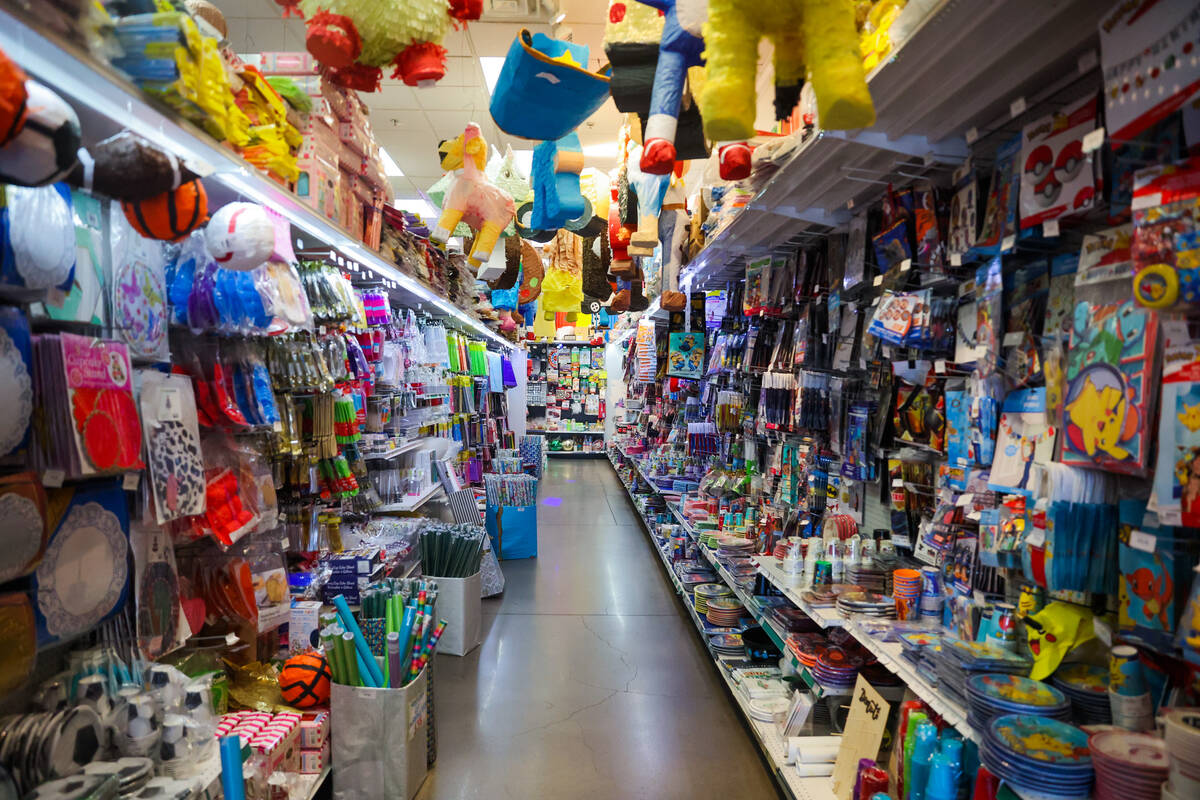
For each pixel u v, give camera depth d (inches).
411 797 112.9
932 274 90.2
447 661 178.2
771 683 136.9
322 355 125.0
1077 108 63.2
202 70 61.7
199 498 85.7
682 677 168.7
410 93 281.3
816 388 134.2
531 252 260.5
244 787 79.6
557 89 92.4
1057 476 64.2
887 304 93.0
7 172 45.9
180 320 91.8
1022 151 70.2
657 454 344.5
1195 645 50.1
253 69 84.9
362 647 110.7
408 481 218.7
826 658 114.0
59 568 67.2
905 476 105.6
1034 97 70.3
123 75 54.2
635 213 164.4
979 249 80.4
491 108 101.1
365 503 177.5
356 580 140.9
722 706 152.8
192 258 91.9
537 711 149.6
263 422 102.6
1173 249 49.6
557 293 271.0
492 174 220.5
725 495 219.0
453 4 80.8
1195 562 54.8
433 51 79.2
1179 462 51.9
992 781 65.1
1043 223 66.9
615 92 82.7
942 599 93.6
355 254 133.1
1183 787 47.5
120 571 75.4
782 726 120.0
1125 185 59.3
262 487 106.5
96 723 70.5
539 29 224.5
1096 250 63.2
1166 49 46.9
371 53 79.0
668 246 192.4
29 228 59.6
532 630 202.1
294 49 241.4
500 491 289.7
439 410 253.1
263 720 99.8
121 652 79.7
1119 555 61.5
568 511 401.7
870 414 116.3
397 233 165.5
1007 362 79.3
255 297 92.1
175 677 79.9
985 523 76.5
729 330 203.6
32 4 43.9
